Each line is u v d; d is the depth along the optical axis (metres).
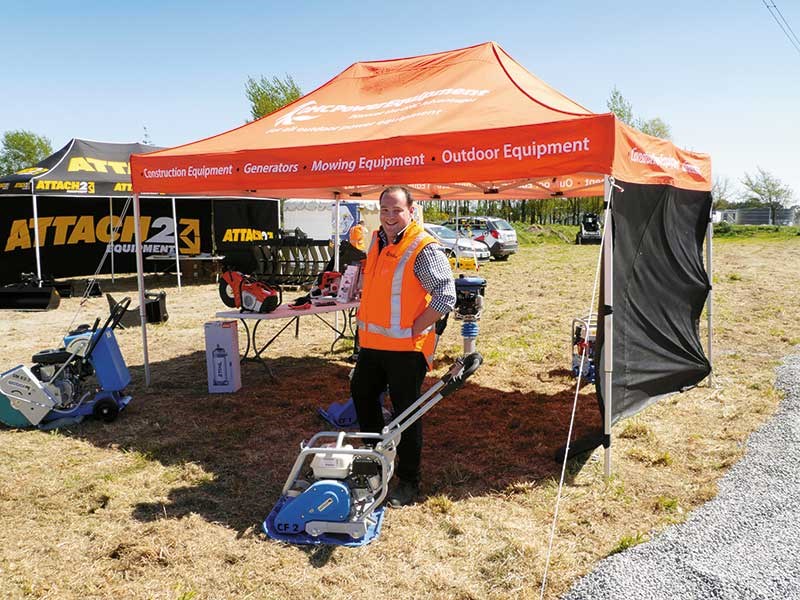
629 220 4.96
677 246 6.17
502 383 6.93
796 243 33.28
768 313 10.86
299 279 13.64
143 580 3.27
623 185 4.72
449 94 5.39
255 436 5.34
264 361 7.29
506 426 5.54
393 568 3.36
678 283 6.19
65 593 3.16
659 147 5.23
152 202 18.55
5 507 4.07
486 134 4.32
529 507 4.04
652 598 3.02
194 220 18.73
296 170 5.17
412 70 6.25
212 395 6.51
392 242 3.84
